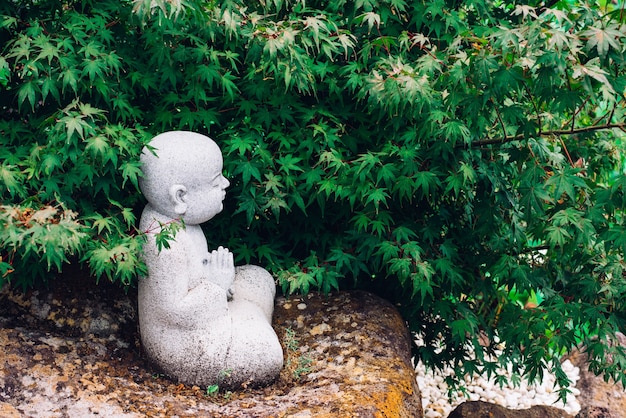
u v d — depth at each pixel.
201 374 4.71
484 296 5.59
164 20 4.70
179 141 4.73
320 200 5.12
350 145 5.29
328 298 5.53
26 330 4.79
